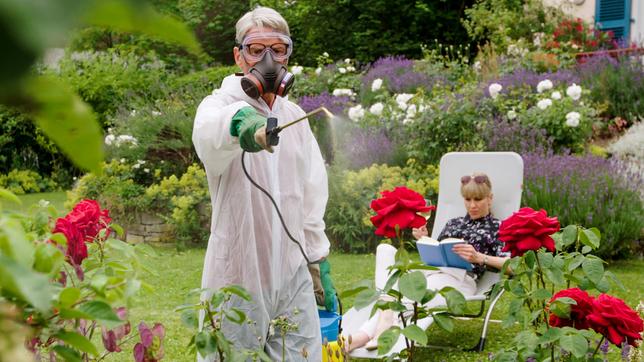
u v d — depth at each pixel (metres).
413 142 8.50
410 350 2.12
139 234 8.55
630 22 13.04
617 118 9.77
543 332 2.26
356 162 8.57
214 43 19.22
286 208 2.46
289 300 2.47
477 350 4.32
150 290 1.30
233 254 2.37
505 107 8.62
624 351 2.55
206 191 8.36
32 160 14.02
